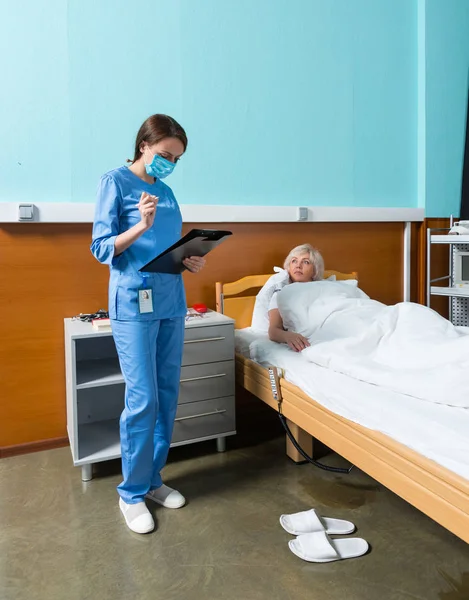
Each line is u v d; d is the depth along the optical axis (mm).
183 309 1877
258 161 2738
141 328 1723
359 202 3062
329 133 2924
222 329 2277
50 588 1460
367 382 1714
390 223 3156
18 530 1749
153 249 1748
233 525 1756
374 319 2072
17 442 2350
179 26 2488
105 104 2373
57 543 1672
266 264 2803
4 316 2273
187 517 1813
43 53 2240
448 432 1289
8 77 2191
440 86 3178
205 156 2605
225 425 2322
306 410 1819
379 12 3006
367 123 3035
